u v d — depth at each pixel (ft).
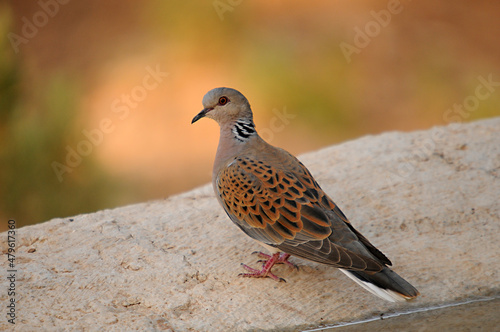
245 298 25.95
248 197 26.18
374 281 23.32
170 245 29.71
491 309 25.09
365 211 32.01
